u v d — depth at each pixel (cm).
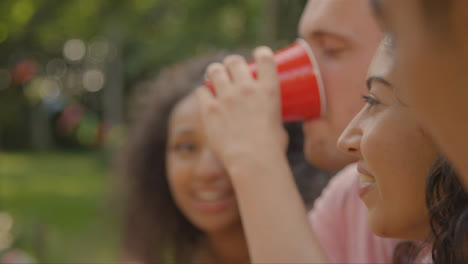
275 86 66
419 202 37
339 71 66
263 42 191
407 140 37
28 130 1689
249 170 58
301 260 53
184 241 131
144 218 137
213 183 102
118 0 815
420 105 17
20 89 1567
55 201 721
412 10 16
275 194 57
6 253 316
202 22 661
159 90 128
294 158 111
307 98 67
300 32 73
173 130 108
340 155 69
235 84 66
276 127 64
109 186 172
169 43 713
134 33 880
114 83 1284
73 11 835
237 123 63
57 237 474
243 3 634
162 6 823
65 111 743
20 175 1018
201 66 124
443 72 16
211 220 103
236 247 110
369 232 68
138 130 138
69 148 1723
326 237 73
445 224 37
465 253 36
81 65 1653
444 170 35
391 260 64
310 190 111
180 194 106
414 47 16
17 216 561
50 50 1491
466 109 16
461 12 15
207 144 103
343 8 65
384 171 38
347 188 74
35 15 835
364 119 41
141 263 140
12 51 1336
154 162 133
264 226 55
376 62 39
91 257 400
